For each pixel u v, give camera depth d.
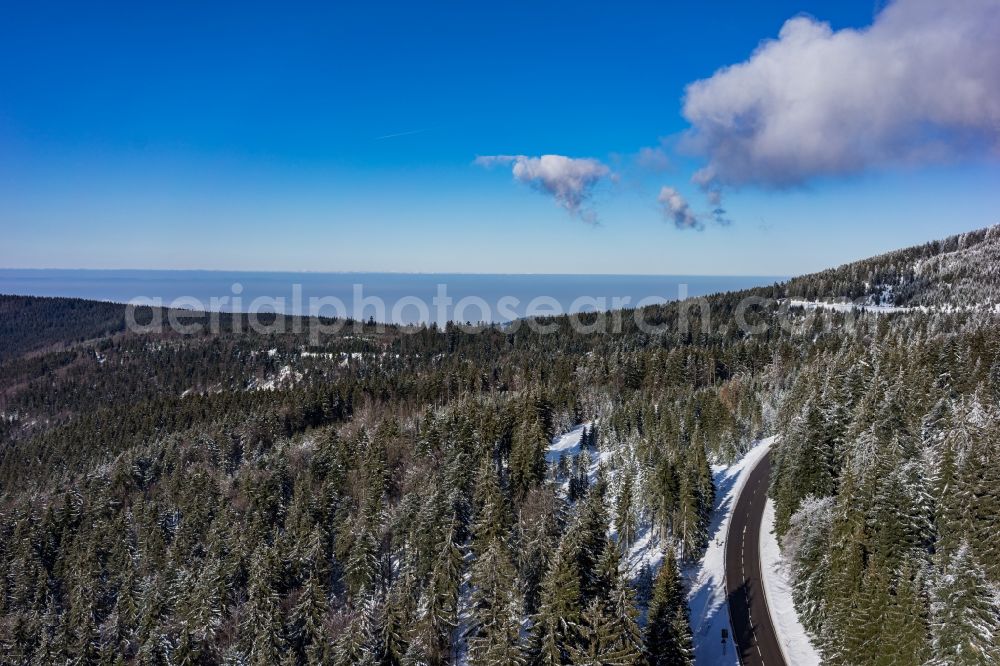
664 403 107.88
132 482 110.00
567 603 42.81
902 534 44.22
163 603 64.94
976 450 47.53
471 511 73.44
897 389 69.25
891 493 45.62
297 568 66.94
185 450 120.25
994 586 39.75
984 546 43.03
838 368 90.94
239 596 65.44
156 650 57.62
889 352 92.12
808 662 48.97
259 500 84.88
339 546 71.81
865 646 40.09
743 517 75.19
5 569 84.25
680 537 68.81
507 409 99.19
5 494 139.38
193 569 68.75
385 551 72.69
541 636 42.78
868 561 43.69
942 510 46.16
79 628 61.56
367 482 84.31
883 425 59.91
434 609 51.66
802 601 53.34
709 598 60.25
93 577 76.38
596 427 109.75
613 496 83.50
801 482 62.06
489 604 47.66
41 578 80.31
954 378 77.88
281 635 55.56
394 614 49.47
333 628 57.44
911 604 37.81
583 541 48.88
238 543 69.81
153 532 82.62
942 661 35.03
